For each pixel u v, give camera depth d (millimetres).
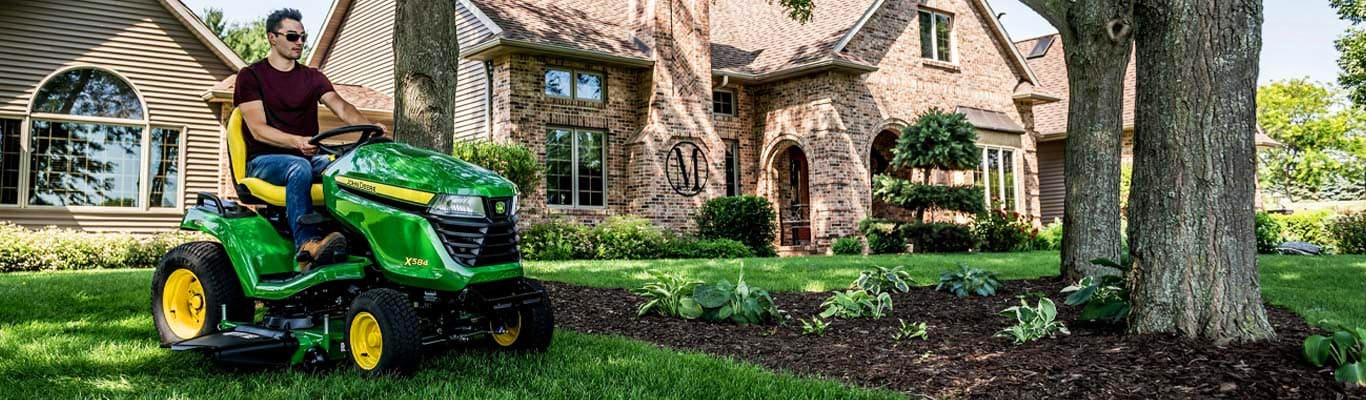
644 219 16375
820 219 18641
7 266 12117
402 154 4473
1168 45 5148
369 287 4543
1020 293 8445
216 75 16094
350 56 20906
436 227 4176
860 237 18562
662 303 6875
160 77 15586
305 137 4762
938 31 21328
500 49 16047
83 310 6738
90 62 15031
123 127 15398
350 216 4348
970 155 17281
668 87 17797
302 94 4953
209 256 4930
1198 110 5062
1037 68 27516
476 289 4484
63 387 3973
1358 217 20250
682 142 17875
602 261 13477
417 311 4586
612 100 17797
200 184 15867
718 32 21312
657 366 4719
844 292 8320
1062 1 9227
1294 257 14844
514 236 4512
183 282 5168
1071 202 9477
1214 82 5039
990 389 4312
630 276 9898
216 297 4848
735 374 4543
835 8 20391
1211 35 5039
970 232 18406
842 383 4543
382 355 4090
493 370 4504
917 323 6492
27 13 14602
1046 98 22969
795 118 19172
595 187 17609
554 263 12703
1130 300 5496
